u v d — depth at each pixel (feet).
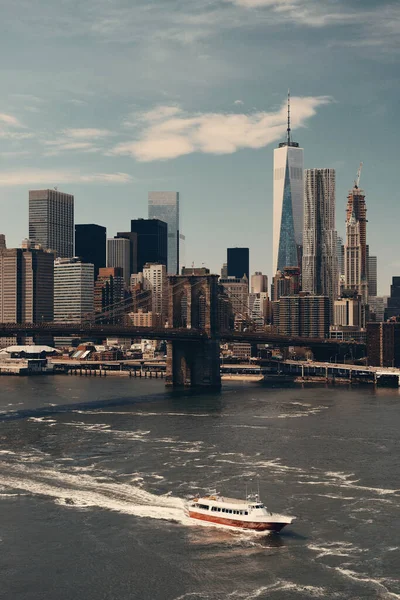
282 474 556.92
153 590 365.61
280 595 358.64
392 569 384.06
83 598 359.46
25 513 467.11
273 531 431.43
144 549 410.72
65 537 427.74
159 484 528.63
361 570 383.24
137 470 568.82
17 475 554.05
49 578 378.32
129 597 359.66
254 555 402.11
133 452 636.48
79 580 376.27
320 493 506.48
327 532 433.07
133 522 450.71
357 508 474.49
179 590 365.20
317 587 365.81
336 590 362.53
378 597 355.77
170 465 586.04
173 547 412.98
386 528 438.81
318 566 387.75
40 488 519.19
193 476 550.36
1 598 359.66
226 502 451.53
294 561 393.91
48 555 404.16
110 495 502.38
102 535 430.61
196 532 434.71
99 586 370.12
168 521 452.76
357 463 592.60
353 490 513.45
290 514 464.24
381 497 497.46
